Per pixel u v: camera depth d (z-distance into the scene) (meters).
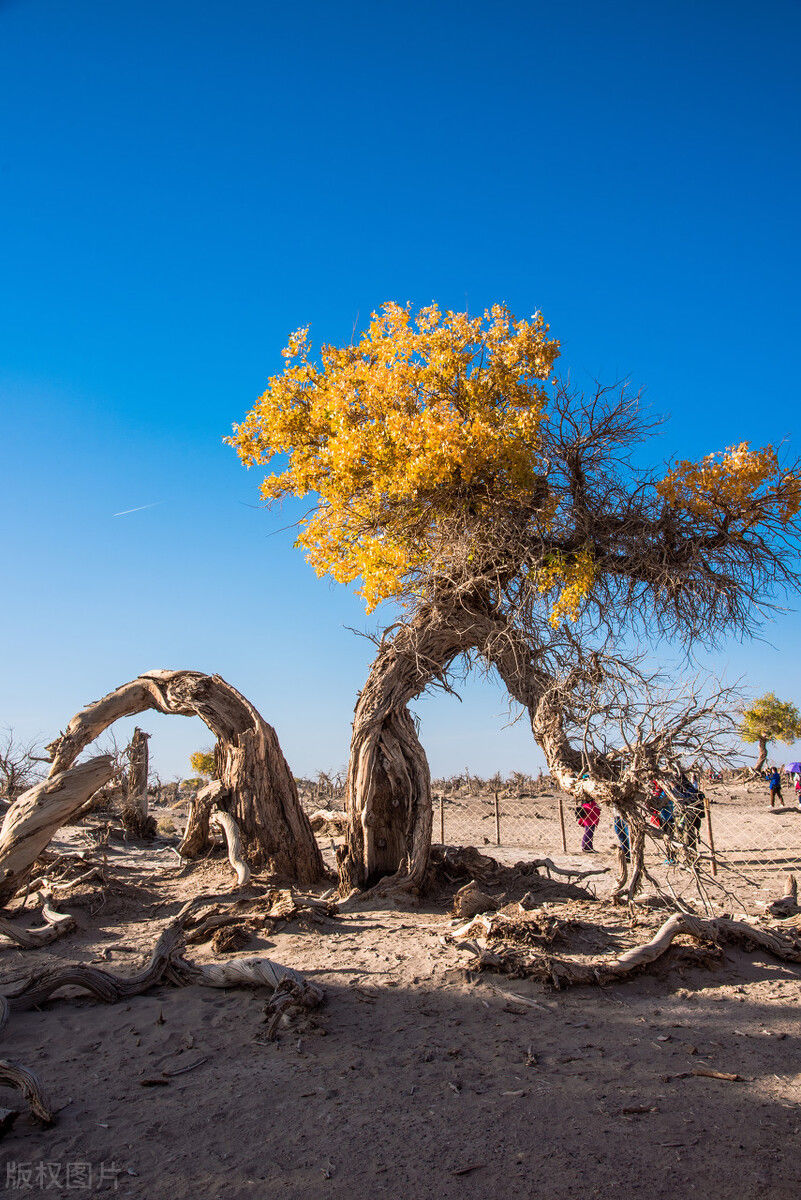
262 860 13.12
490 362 12.64
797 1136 4.65
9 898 11.52
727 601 13.45
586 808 11.73
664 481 13.06
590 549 12.78
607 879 15.23
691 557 12.98
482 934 8.90
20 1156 4.48
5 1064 5.02
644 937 9.22
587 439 12.96
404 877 12.12
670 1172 4.23
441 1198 3.99
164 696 13.70
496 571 12.12
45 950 9.31
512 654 12.57
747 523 13.20
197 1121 4.90
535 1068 5.68
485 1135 4.67
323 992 7.14
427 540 12.71
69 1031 6.58
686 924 8.55
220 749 14.00
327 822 19.36
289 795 13.44
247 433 14.65
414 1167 4.31
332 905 10.60
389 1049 6.06
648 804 10.16
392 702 12.80
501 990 7.39
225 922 9.62
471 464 11.90
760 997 7.36
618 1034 6.39
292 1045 6.16
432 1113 4.97
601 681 11.09
